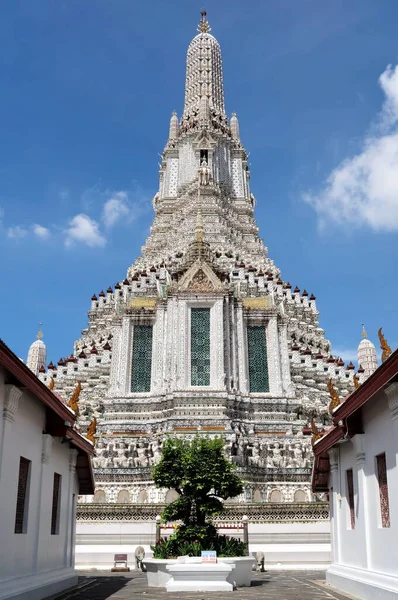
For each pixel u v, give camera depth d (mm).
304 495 42312
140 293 58000
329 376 55938
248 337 52281
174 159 83188
